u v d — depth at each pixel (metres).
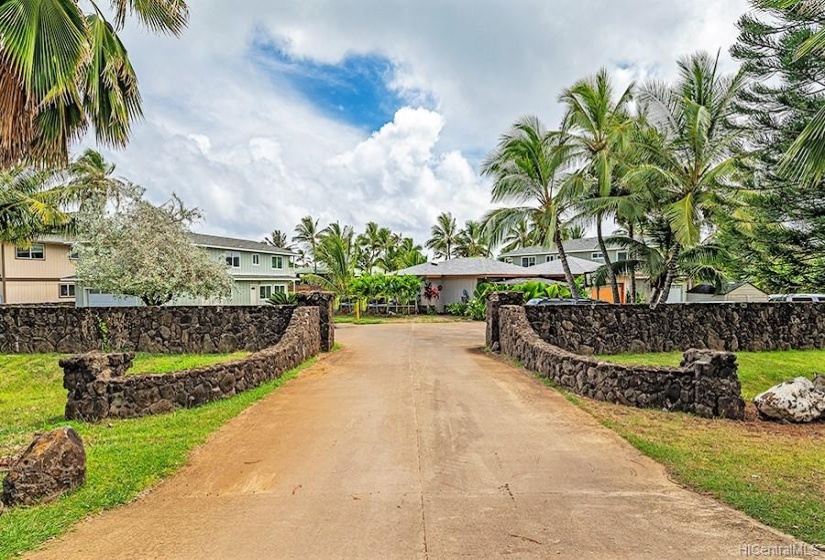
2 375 12.38
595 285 23.59
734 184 14.21
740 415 6.64
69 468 4.21
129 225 17.25
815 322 14.50
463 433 5.91
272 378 9.39
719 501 3.96
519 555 3.17
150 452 5.22
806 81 10.40
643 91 16.69
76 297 24.25
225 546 3.32
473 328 22.20
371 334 19.48
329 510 3.87
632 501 3.99
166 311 14.60
